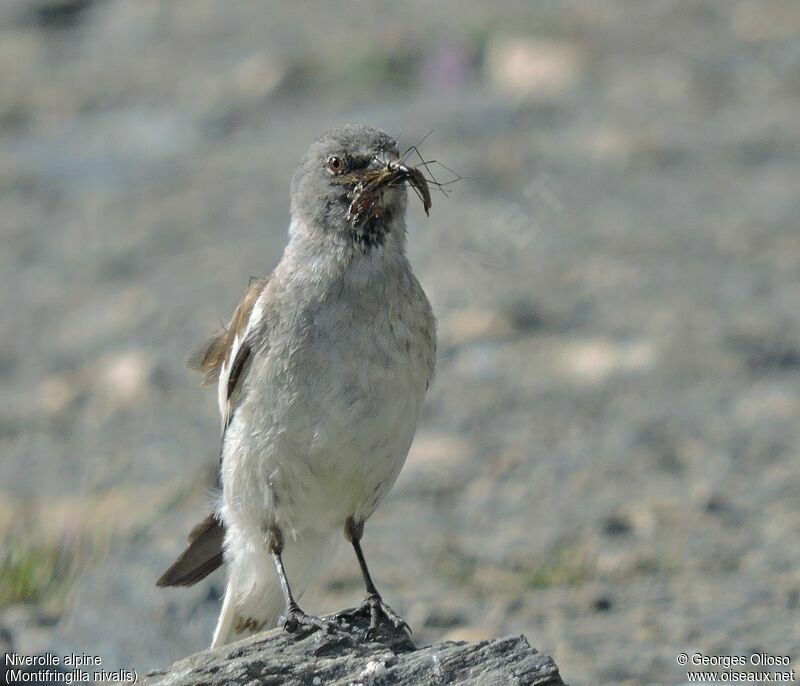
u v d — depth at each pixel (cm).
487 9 3095
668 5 3111
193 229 2128
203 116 2609
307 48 2898
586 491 1261
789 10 3019
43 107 2714
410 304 798
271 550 820
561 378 1544
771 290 1773
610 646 954
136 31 3222
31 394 1587
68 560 1105
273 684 704
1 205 2283
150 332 1745
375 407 785
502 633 984
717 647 941
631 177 2194
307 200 809
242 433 809
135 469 1353
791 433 1376
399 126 2411
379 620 786
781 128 2378
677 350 1598
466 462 1341
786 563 1090
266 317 798
